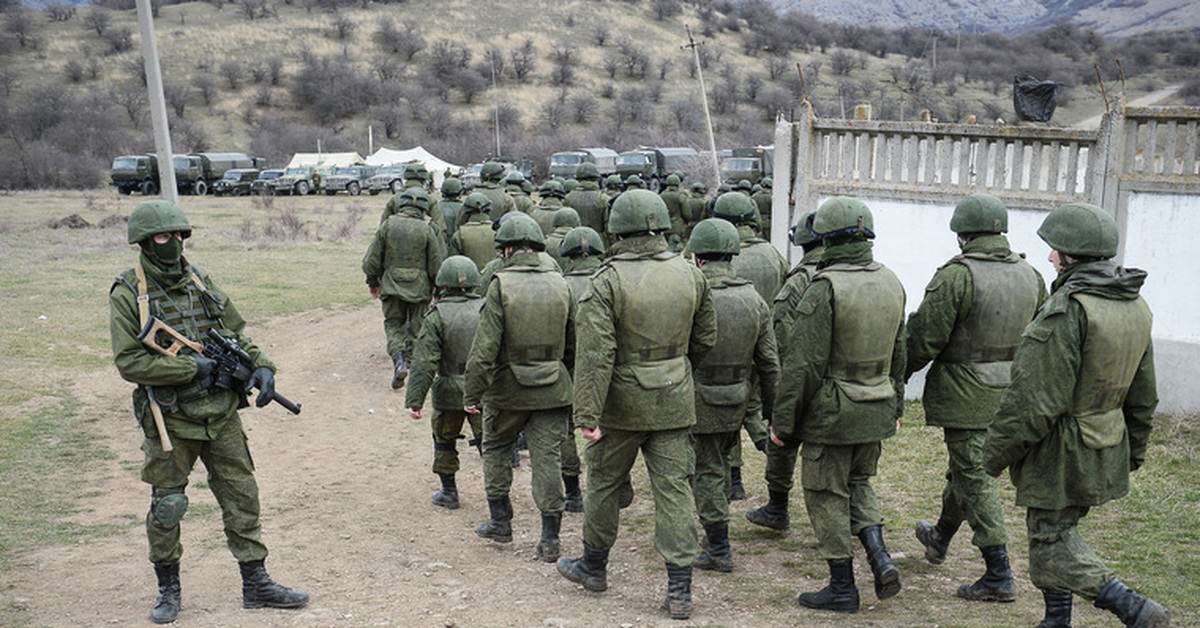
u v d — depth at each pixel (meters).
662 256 4.82
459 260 6.62
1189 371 8.14
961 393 5.02
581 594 5.14
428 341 6.50
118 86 89.50
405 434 9.02
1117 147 8.37
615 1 127.94
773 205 10.44
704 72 104.50
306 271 19.16
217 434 4.75
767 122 87.38
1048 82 9.95
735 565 5.61
